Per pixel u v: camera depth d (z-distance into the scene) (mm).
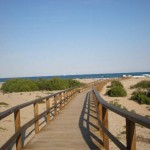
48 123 11578
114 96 36312
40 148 7305
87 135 8828
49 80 52156
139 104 28078
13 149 9672
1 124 15789
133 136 3727
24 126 6996
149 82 51875
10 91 48000
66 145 7582
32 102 8047
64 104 18688
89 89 43375
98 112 8648
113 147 11086
